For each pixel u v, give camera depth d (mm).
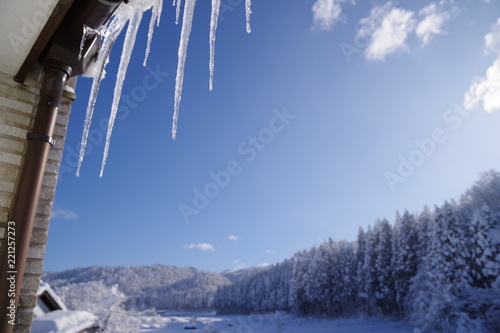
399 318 39688
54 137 3354
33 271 2934
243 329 50906
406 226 45438
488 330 24859
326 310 50406
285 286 71000
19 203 2666
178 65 2830
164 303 113562
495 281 29266
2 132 3059
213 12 2828
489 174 38938
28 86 3270
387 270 45094
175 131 2859
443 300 29406
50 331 13125
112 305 25109
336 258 54750
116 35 2756
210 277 133625
